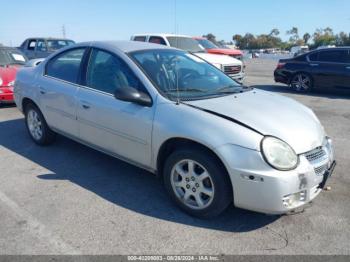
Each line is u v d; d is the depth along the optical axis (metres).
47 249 2.63
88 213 3.15
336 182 3.81
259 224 2.99
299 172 2.68
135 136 3.37
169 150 3.26
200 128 2.86
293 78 10.75
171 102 3.16
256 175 2.64
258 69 21.36
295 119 3.10
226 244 2.71
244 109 3.09
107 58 3.80
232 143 2.72
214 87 3.69
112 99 3.59
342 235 2.83
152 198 3.46
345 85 9.69
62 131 4.39
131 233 2.85
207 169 2.87
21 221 3.01
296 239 2.77
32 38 15.48
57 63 4.52
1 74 7.30
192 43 11.48
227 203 2.90
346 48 9.76
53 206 3.27
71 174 4.01
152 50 3.91
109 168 4.20
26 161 4.40
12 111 7.26
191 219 3.07
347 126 6.30
